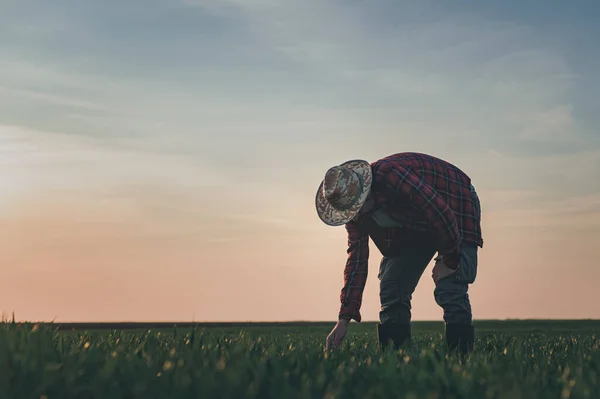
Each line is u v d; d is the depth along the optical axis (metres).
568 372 2.94
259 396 2.40
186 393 2.29
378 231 4.80
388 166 4.51
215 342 3.94
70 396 2.33
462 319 4.54
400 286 4.95
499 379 2.68
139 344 3.96
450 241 4.32
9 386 2.32
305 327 12.89
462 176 4.79
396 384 2.62
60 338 3.74
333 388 2.47
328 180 4.56
